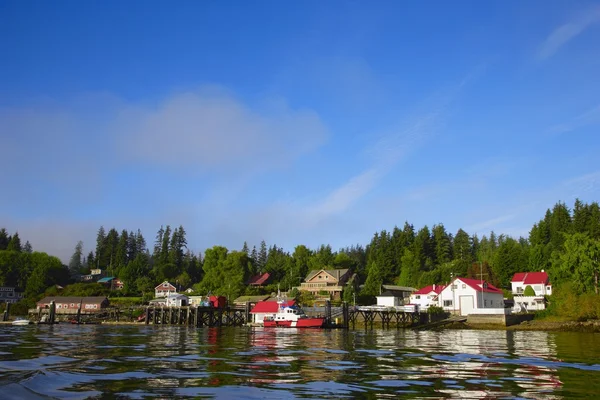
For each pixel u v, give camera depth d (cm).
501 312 7406
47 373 1959
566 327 6969
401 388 1719
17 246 19362
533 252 11200
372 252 16362
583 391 1664
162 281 15262
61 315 10281
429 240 15388
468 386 1761
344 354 2984
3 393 1509
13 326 7538
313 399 1518
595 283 7819
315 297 11581
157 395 1555
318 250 16562
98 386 1700
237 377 1952
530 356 2889
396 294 11556
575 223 12800
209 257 14225
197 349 3259
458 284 8638
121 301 12669
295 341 4212
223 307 8112
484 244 18512
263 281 13975
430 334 5762
